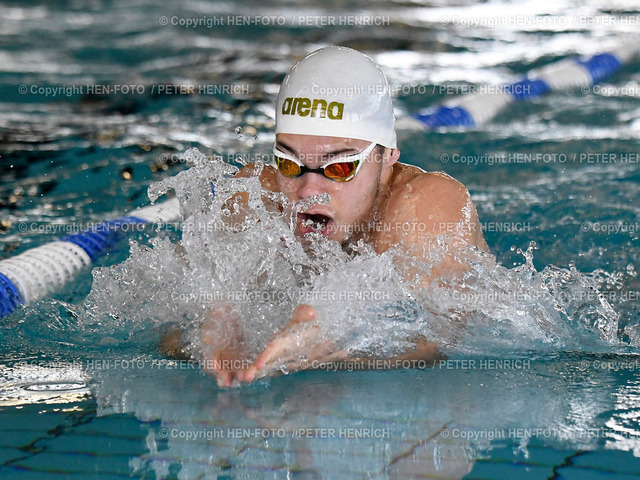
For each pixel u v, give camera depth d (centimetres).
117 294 425
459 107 993
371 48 1428
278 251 407
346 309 369
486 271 425
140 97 1070
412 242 412
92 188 695
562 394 326
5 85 1134
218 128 916
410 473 248
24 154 795
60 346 395
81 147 822
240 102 1042
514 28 1623
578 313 435
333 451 266
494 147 846
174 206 655
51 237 571
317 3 1962
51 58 1346
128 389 330
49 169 747
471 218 435
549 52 1363
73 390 330
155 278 420
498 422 293
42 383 340
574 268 473
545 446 271
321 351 352
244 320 371
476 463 257
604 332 417
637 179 702
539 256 537
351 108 400
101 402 315
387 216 426
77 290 496
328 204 400
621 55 1309
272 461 257
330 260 406
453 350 377
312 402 314
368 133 406
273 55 1367
